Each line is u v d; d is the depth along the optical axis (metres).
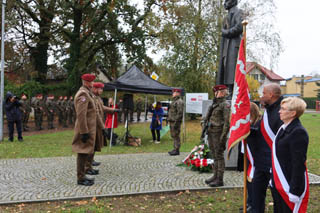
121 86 9.69
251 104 3.69
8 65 22.67
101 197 4.50
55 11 20.97
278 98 3.22
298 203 2.54
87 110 5.12
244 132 3.24
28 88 21.20
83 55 23.27
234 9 6.71
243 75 3.37
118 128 16.52
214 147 5.05
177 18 21.00
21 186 5.06
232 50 6.64
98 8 21.38
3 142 10.42
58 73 26.77
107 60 25.30
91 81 5.27
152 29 21.58
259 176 3.32
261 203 3.34
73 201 4.35
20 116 10.86
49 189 4.88
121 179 5.56
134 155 8.30
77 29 21.91
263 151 3.29
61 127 17.00
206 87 20.44
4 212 3.89
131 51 23.23
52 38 21.42
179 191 4.82
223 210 4.05
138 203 4.30
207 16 19.36
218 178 5.05
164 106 21.42
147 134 14.08
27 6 19.89
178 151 8.38
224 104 4.86
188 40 20.22
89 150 5.07
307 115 30.89
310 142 11.58
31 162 7.12
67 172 6.11
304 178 2.54
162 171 6.25
